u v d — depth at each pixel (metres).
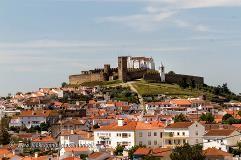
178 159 185.25
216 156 193.38
